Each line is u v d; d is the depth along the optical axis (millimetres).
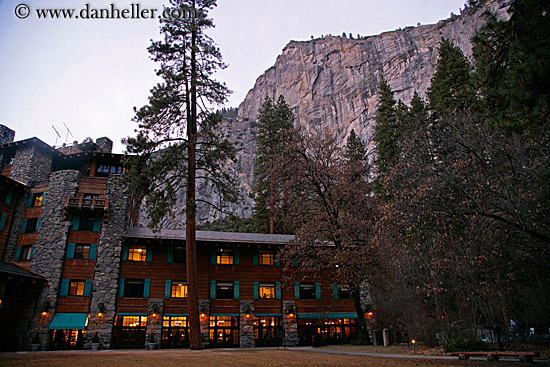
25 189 32344
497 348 16859
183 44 25125
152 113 23094
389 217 17188
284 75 179250
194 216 23109
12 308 26719
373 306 34344
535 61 8930
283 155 31000
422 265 25172
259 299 32406
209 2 26562
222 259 33125
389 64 139125
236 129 152250
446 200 15148
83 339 27609
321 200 28891
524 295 21094
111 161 34812
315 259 29203
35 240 30031
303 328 32250
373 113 130875
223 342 30547
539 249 15938
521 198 14742
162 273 31156
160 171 23203
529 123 10570
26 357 13883
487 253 17312
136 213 40031
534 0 8969
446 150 17188
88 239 30453
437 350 18656
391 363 12758
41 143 34125
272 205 44656
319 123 147250
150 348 27703
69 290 28828
